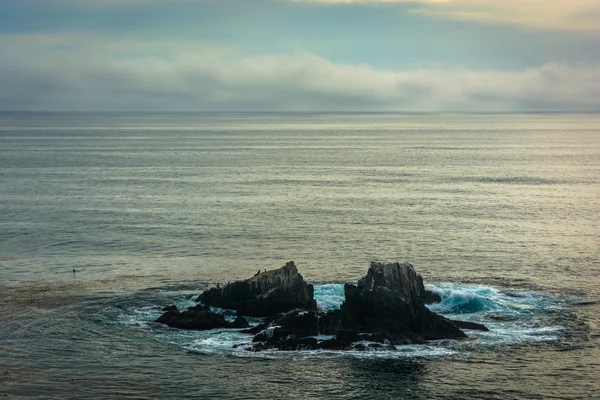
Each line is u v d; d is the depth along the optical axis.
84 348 65.75
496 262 96.88
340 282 86.88
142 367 61.56
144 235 113.69
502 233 116.44
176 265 95.31
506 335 68.94
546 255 100.94
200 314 71.81
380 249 104.44
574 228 121.25
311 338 66.06
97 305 77.94
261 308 74.88
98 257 99.31
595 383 58.84
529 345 66.44
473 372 60.56
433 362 62.38
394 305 68.56
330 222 125.94
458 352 64.50
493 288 84.12
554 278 89.00
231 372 60.44
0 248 104.31
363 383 58.47
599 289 84.44
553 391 57.44
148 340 67.69
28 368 61.31
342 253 102.06
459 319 73.81
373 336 66.31
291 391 57.19
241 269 93.56
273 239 111.25
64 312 75.50
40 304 78.06
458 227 121.56
